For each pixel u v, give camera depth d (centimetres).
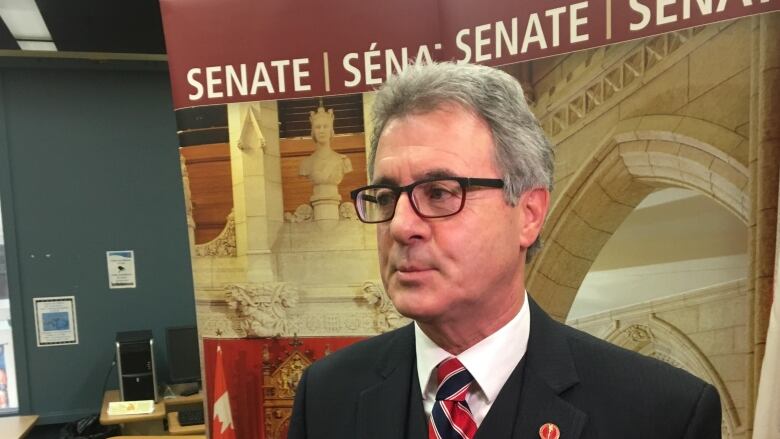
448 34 146
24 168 356
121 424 330
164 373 378
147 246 375
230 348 167
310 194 160
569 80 139
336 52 153
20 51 339
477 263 70
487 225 70
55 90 358
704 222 134
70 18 291
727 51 124
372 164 78
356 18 151
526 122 74
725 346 135
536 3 139
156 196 375
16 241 356
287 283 164
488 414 74
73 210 364
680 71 129
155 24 302
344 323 163
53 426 366
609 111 138
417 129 70
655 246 141
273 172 160
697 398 74
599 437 72
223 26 156
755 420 122
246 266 164
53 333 363
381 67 151
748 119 124
